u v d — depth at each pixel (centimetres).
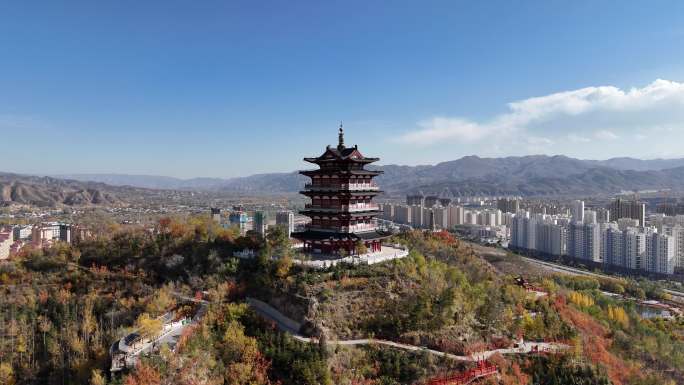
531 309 14062
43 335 11362
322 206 14288
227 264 13150
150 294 12706
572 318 14538
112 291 13438
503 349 11338
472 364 10069
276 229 14812
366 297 11400
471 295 12725
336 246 14025
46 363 10550
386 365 9656
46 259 16125
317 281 11594
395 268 12669
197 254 14575
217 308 10850
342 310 10881
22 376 10319
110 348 9681
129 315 11625
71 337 11012
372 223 15188
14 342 11138
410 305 11306
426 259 15312
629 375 12231
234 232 16462
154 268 14512
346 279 11744
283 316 10906
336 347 9725
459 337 11006
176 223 17162
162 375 8156
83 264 15750
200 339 9344
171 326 10450
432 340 10656
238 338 9462
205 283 12650
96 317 12112
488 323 11975
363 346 10106
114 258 15575
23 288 13925
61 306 12381
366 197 14662
